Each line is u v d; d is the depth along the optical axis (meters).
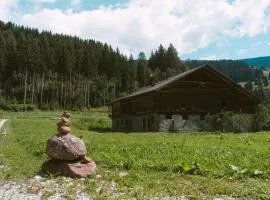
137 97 61.09
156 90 53.06
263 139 35.66
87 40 190.50
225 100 56.97
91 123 73.38
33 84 140.38
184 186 14.50
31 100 141.62
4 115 104.38
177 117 54.59
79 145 16.72
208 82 56.03
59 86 152.12
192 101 55.47
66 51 150.50
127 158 20.98
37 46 148.75
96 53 167.50
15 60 148.75
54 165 16.69
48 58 150.25
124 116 67.31
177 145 28.64
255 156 22.45
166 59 186.38
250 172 16.92
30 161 20.70
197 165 17.55
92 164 16.89
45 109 135.25
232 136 39.50
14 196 13.02
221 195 13.45
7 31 189.62
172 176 16.48
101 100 150.38
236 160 20.45
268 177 16.58
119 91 160.88
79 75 157.88
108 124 76.25
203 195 13.29
